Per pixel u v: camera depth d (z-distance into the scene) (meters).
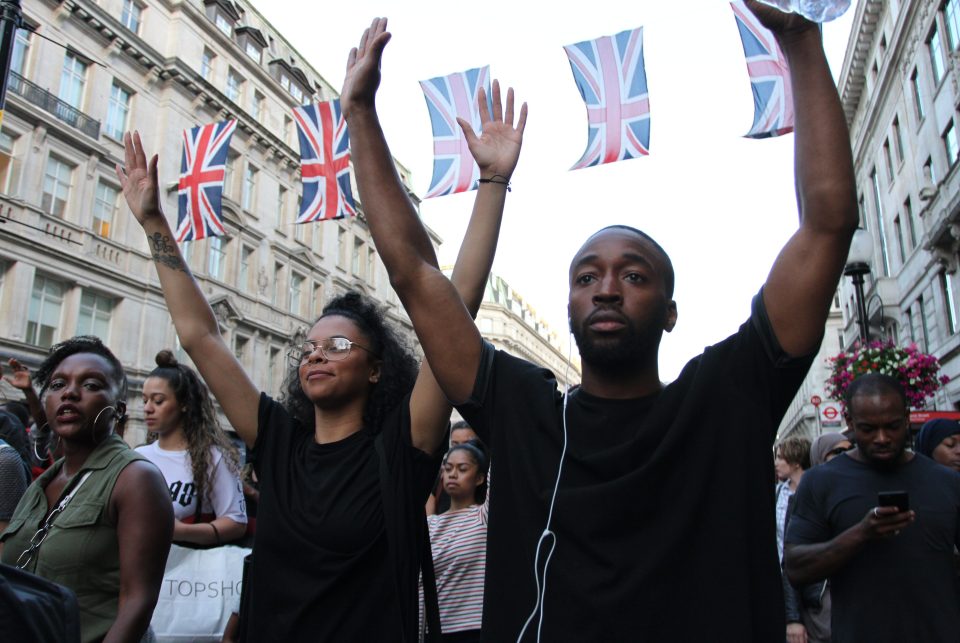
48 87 18.48
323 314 2.37
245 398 2.34
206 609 3.15
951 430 3.75
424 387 2.09
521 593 1.45
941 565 2.54
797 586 2.78
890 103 21.95
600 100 4.06
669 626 1.33
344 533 1.95
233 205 24.25
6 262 17.31
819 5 1.25
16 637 1.42
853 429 2.83
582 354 1.61
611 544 1.40
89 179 19.55
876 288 22.45
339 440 2.20
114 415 2.46
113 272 19.83
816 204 1.47
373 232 1.76
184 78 22.56
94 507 2.21
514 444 1.60
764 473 1.43
